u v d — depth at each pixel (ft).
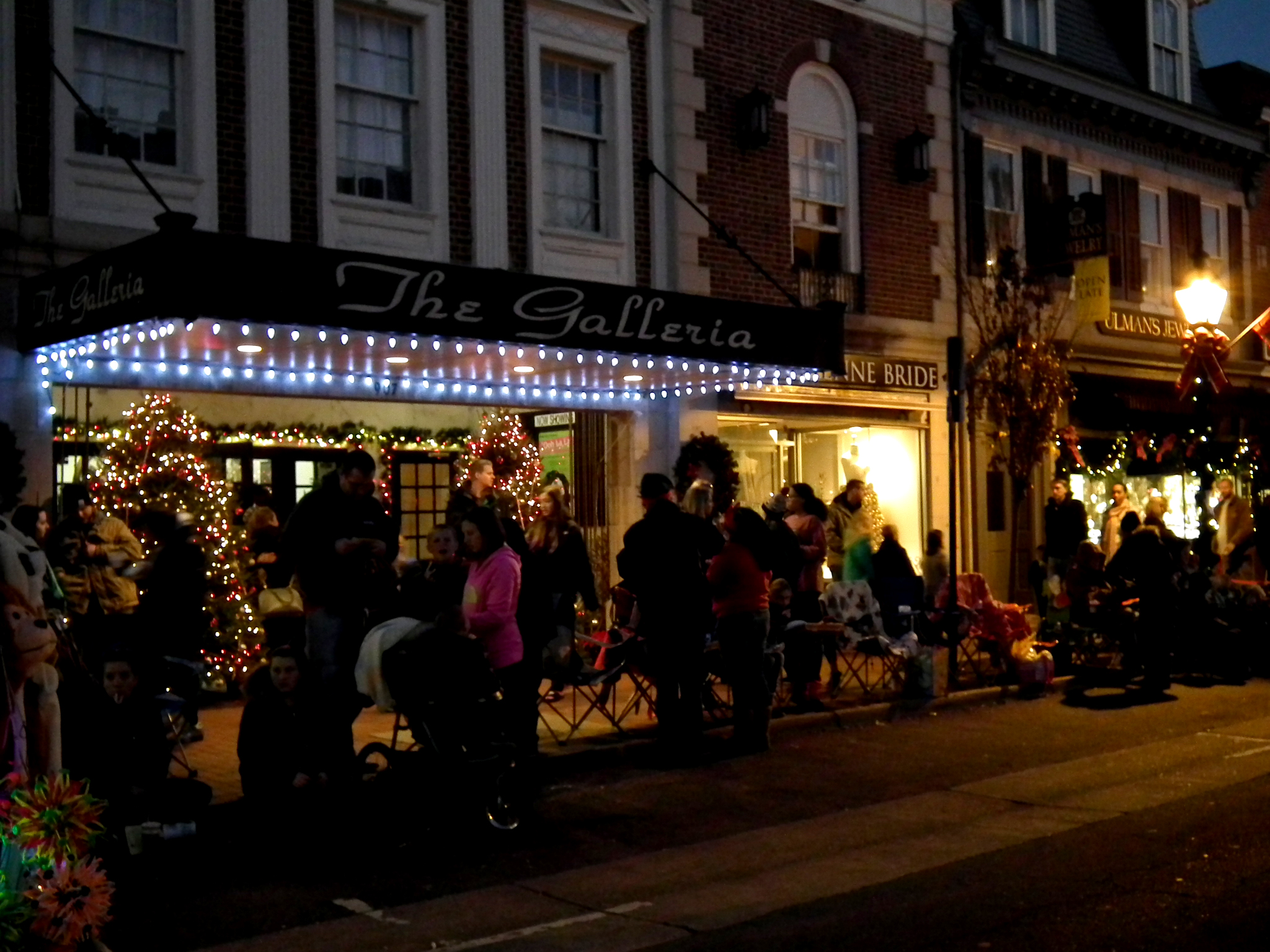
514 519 31.63
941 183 61.36
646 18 50.78
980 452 62.39
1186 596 48.16
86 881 14.53
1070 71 66.33
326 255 32.76
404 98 44.52
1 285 36.04
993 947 19.16
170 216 30.12
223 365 40.24
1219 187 78.07
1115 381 69.46
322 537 27.91
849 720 39.09
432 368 42.78
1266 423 79.71
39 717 16.14
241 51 40.52
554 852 25.77
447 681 25.99
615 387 49.32
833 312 46.16
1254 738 36.60
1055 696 44.60
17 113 36.37
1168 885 22.22
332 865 24.75
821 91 57.11
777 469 57.82
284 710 25.68
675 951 19.69
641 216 50.65
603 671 34.96
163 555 31.42
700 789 30.86
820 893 22.62
